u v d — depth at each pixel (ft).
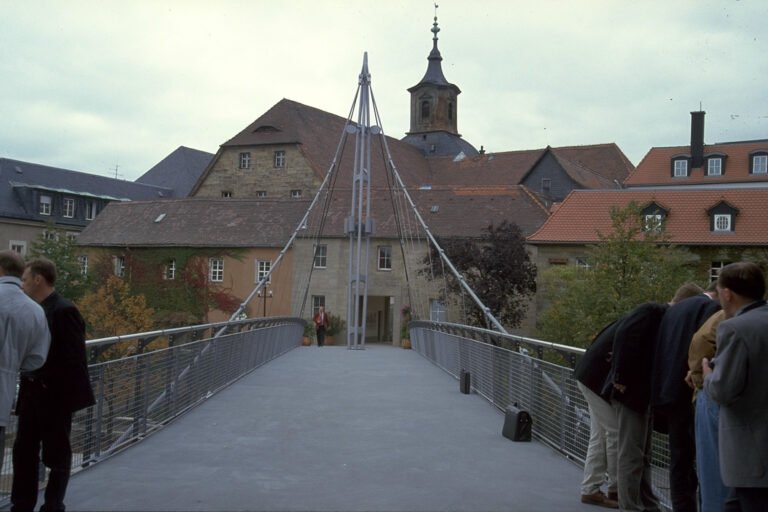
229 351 41.37
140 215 162.20
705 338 12.96
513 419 25.58
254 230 150.61
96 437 21.03
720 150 200.85
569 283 105.19
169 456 22.20
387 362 60.75
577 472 20.95
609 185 215.72
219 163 185.88
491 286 120.06
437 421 29.55
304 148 178.91
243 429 27.07
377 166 200.75
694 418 14.49
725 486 12.51
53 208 213.66
